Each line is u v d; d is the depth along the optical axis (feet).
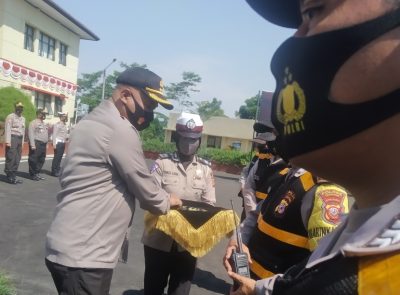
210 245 10.37
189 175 11.87
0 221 20.94
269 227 6.90
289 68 2.61
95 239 7.89
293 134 2.58
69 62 85.46
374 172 2.35
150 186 8.30
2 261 15.69
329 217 5.99
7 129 32.09
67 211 7.93
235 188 50.90
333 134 2.33
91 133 7.98
